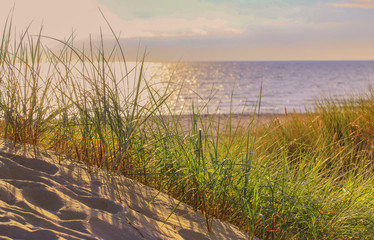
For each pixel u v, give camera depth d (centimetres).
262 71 16162
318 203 324
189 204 288
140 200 261
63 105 329
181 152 308
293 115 782
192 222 254
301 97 3719
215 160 294
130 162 316
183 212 267
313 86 5844
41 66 321
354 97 823
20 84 325
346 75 11306
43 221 178
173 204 275
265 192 311
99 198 232
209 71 15912
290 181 337
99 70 303
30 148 306
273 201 298
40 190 220
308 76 10588
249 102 3027
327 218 314
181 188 298
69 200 216
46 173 260
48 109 332
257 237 278
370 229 310
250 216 267
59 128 321
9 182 223
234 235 257
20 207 191
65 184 249
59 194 221
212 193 270
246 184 283
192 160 289
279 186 319
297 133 621
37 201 211
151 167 305
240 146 326
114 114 305
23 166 257
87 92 311
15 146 301
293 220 305
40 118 325
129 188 276
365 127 623
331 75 11319
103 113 304
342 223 319
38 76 320
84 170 288
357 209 334
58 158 300
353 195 354
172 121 322
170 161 307
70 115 331
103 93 308
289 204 304
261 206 283
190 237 230
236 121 962
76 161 305
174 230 229
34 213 189
